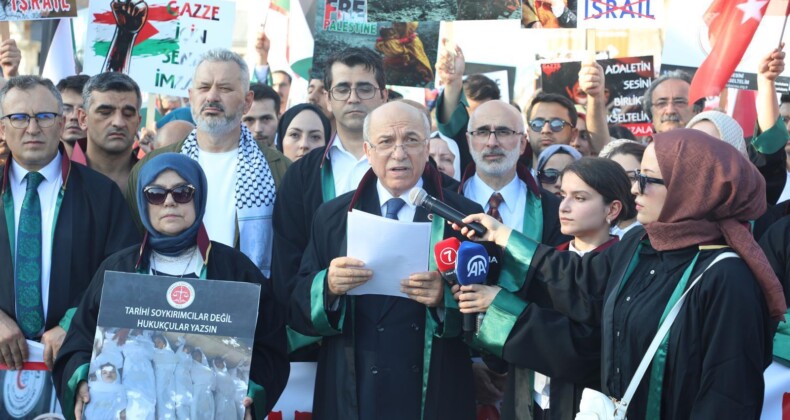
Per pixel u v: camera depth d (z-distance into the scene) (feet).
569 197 15.21
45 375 16.06
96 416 13.69
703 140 12.35
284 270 16.66
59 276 16.24
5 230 16.39
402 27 21.15
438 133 20.94
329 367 15.12
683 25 22.17
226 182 18.12
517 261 14.52
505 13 20.74
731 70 18.93
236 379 13.94
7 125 16.47
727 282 12.05
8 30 23.16
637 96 22.58
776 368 16.33
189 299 14.10
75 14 21.27
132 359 13.89
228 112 17.97
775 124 18.84
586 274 13.98
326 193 17.31
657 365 12.34
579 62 22.85
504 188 18.01
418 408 14.84
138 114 19.39
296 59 24.16
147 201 14.74
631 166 16.99
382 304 15.08
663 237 12.63
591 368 13.93
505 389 15.15
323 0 21.29
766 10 20.18
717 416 11.82
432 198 14.74
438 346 15.01
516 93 24.03
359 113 18.07
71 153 21.12
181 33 21.68
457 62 20.72
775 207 17.40
